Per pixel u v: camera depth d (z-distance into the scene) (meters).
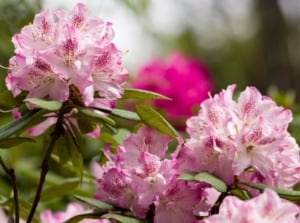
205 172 1.55
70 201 2.14
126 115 1.59
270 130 1.54
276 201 1.43
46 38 1.58
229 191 1.56
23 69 1.56
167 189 1.55
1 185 2.26
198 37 8.66
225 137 1.54
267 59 5.35
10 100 1.59
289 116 1.57
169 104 2.79
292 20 7.59
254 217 1.42
